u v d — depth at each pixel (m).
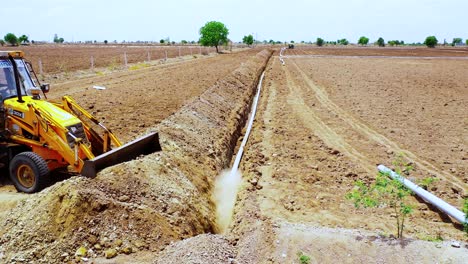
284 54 67.88
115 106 16.06
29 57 46.22
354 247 6.17
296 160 11.59
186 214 7.25
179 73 29.06
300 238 6.44
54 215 6.14
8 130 8.48
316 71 36.69
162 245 6.14
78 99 17.36
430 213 8.35
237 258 5.95
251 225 7.14
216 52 69.31
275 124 16.00
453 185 9.80
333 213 8.23
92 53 57.31
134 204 6.69
